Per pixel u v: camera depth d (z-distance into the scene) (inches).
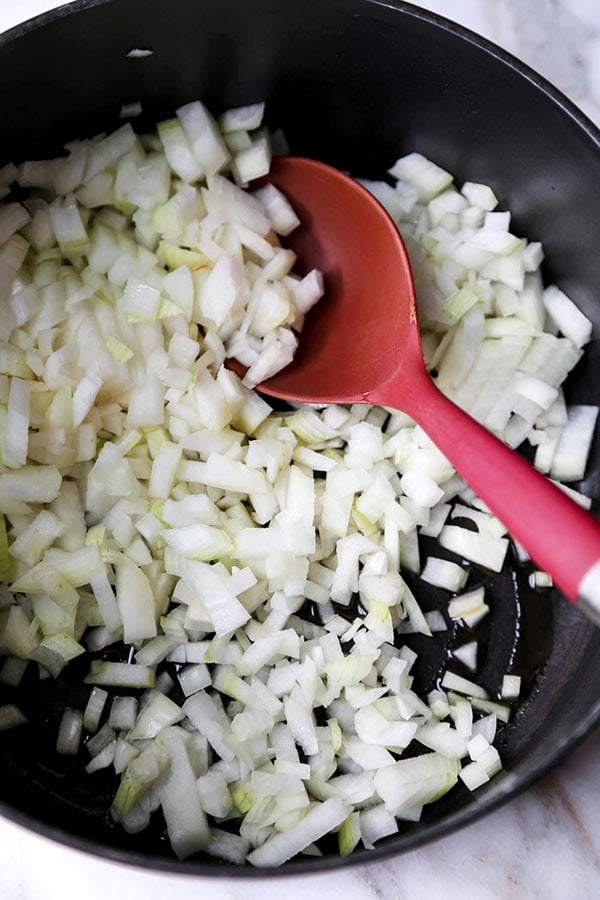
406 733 12.9
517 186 14.0
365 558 13.5
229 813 12.7
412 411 12.7
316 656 13.1
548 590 13.7
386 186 14.5
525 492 10.8
